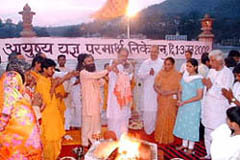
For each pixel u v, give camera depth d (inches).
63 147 178.4
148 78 201.8
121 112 177.6
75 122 220.2
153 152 108.7
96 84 173.8
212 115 148.9
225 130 90.9
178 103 163.6
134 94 233.5
